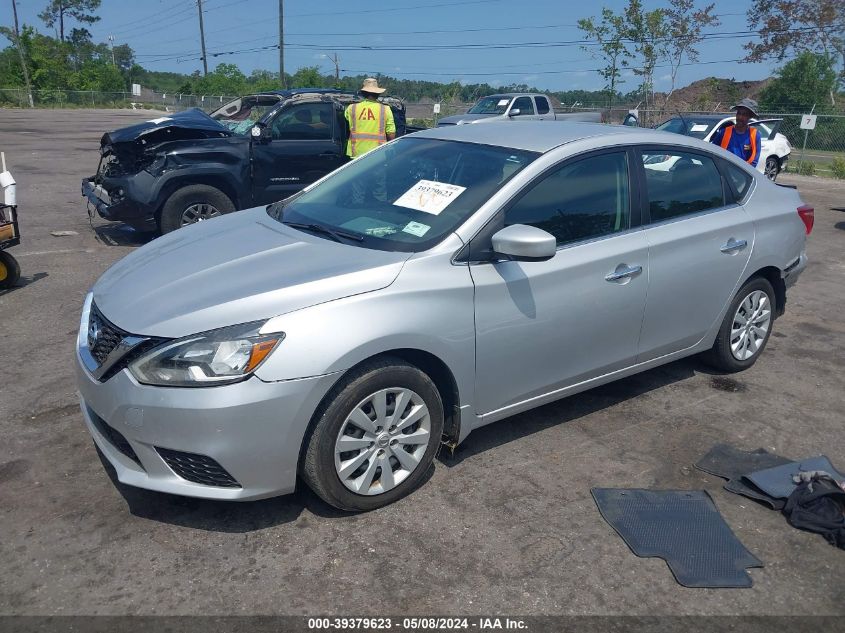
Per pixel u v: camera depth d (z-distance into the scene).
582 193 3.90
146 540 3.10
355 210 3.95
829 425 4.41
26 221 9.50
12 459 3.68
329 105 8.94
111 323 3.12
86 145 20.45
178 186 8.12
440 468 3.76
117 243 8.42
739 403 4.66
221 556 3.02
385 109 8.42
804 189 15.94
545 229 3.71
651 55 26.81
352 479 3.27
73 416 4.13
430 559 3.05
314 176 8.89
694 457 3.97
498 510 3.41
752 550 3.20
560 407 4.52
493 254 3.49
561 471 3.77
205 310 2.99
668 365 5.25
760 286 4.93
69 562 2.95
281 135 8.64
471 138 4.26
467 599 2.83
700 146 4.62
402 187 3.98
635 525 3.32
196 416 2.85
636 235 4.08
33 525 3.17
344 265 3.26
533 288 3.61
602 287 3.88
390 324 3.13
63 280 6.80
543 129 4.28
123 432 2.99
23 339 5.28
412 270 3.27
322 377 2.98
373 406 3.23
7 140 21.31
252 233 3.87
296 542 3.13
